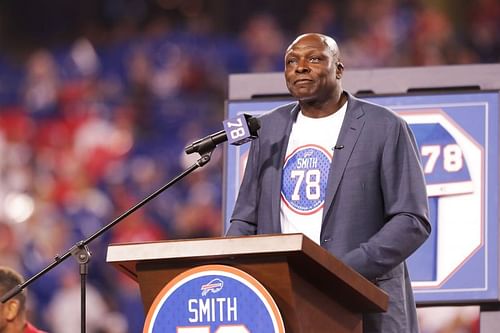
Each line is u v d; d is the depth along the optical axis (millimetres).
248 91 9938
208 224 19875
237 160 9594
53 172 20922
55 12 22609
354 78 9797
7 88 22000
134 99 21609
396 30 21062
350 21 21312
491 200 9266
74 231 20172
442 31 21016
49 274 19438
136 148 21031
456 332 16953
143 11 22250
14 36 22516
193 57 21750
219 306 5273
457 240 9266
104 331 18875
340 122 7004
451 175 9359
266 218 6867
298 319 5281
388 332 6457
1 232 20203
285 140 7043
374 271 6277
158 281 5473
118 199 20484
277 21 21656
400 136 6852
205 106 21469
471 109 9414
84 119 21422
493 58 20906
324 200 6742
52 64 22156
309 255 5121
